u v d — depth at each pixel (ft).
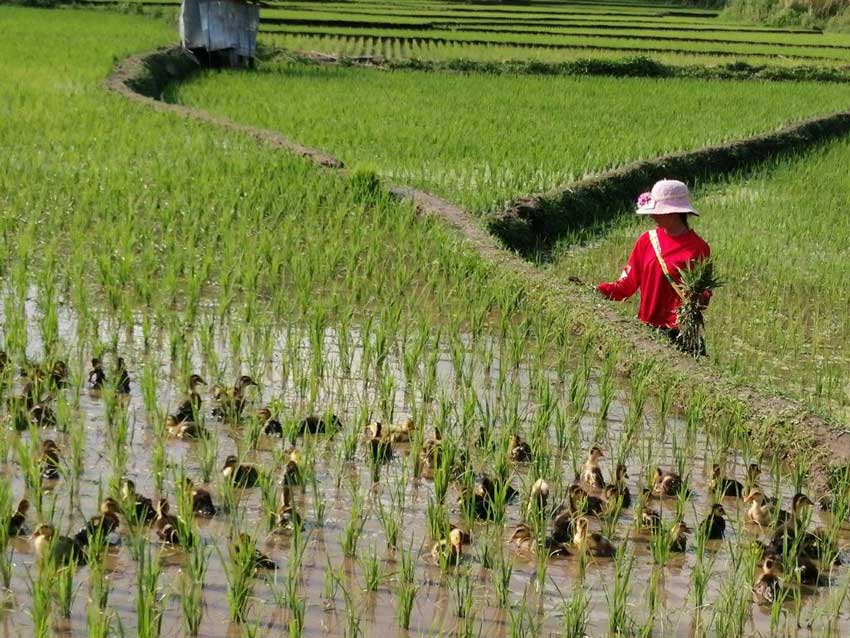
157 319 37.78
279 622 21.15
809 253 54.75
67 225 48.78
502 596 22.24
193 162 62.49
